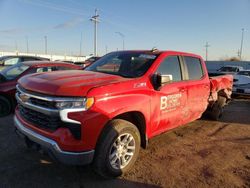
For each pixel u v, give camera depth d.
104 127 3.57
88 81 3.64
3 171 3.89
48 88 3.38
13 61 11.44
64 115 3.21
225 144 5.52
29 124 3.63
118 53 5.25
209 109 7.37
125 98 3.75
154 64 4.53
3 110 6.96
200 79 5.86
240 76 12.05
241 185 3.84
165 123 4.69
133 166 4.24
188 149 5.13
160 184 3.76
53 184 3.62
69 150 3.22
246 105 10.55
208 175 4.09
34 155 4.45
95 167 3.59
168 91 4.63
